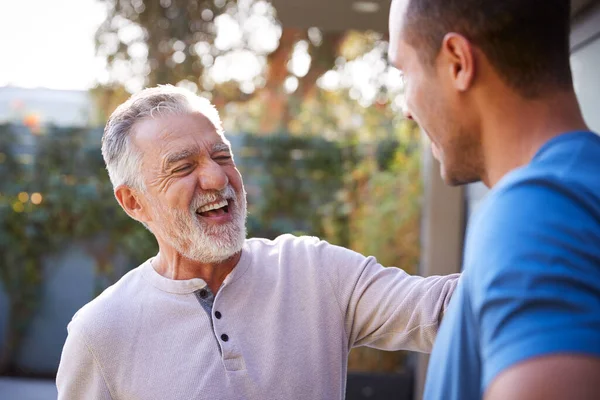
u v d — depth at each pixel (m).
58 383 1.66
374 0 3.49
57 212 5.77
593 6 1.98
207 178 1.62
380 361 4.98
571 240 0.67
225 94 6.04
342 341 1.64
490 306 0.69
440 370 0.80
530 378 0.63
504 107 0.83
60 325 5.89
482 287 0.70
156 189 1.64
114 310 1.63
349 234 5.37
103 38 5.79
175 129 1.65
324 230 5.43
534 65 0.81
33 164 5.78
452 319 0.79
